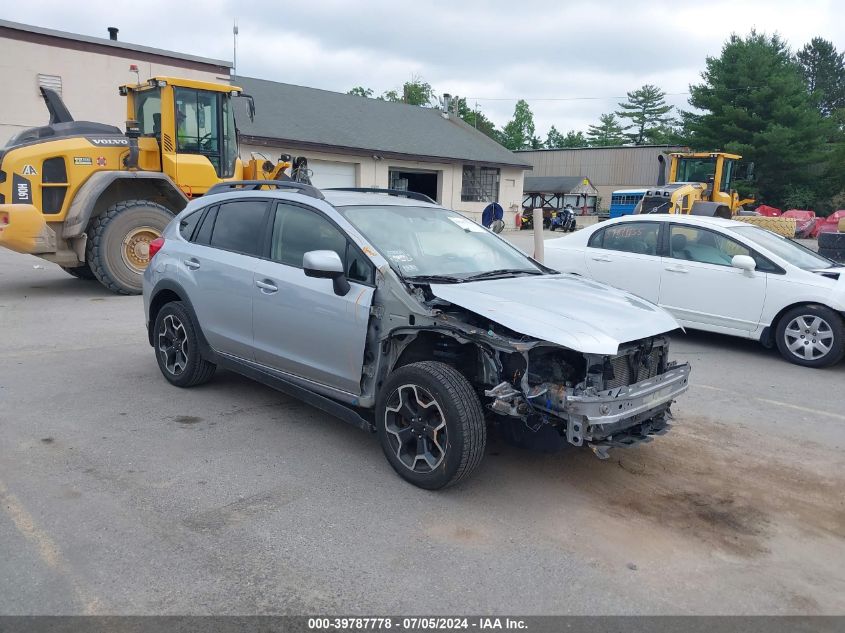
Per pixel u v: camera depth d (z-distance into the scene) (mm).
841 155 44969
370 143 27812
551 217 39969
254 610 2979
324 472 4367
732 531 3846
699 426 5527
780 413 5918
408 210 5223
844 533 3871
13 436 4766
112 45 21828
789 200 45344
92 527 3594
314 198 4945
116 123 22312
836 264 8352
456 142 33062
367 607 3029
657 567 3447
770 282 7676
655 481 4449
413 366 4090
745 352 8188
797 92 46844
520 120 94875
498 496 4137
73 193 10180
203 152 11500
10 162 9734
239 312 5148
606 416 3779
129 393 5773
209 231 5629
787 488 4418
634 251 8859
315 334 4582
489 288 4406
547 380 4023
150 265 6070
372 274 4391
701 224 8422
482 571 3340
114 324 8422
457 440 3887
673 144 51719
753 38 47625
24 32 20188
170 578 3180
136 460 4449
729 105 44906
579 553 3543
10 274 12445
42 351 7020
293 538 3566
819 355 7430
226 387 6023
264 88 29484
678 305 8406
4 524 3594
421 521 3793
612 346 3777
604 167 57438
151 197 11398
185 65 23453
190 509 3828
